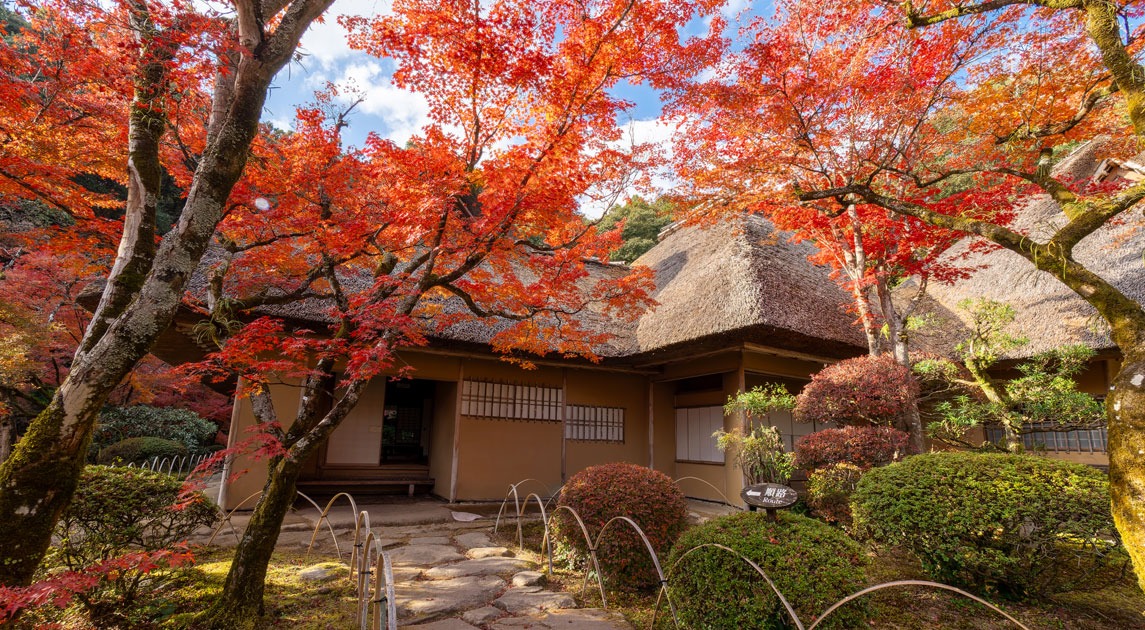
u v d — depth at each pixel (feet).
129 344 8.61
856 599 9.55
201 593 12.17
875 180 22.04
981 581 13.05
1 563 7.54
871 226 22.62
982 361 21.31
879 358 20.40
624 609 12.21
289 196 14.74
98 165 16.98
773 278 25.31
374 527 20.49
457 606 11.80
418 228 13.46
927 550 12.68
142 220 9.85
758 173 21.03
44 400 34.58
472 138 14.33
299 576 13.53
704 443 29.55
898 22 15.97
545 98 13.56
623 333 30.68
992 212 19.74
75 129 15.87
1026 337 22.43
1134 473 9.02
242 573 10.92
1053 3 12.55
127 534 11.68
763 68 17.79
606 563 13.58
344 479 27.40
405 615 11.14
